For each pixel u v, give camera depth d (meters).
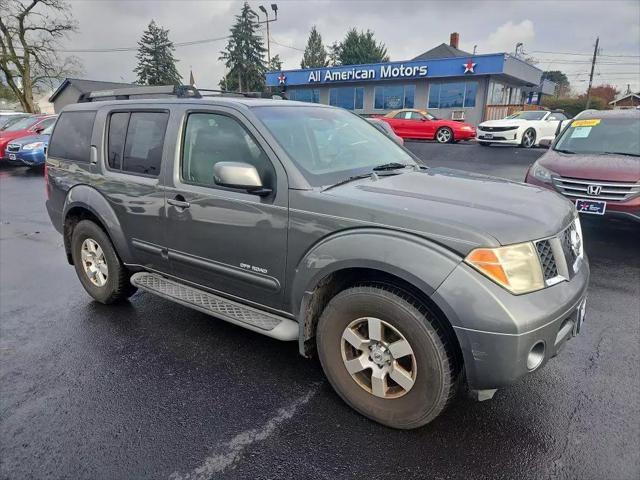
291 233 2.63
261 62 57.75
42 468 2.28
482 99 25.67
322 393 2.84
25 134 14.55
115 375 3.08
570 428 2.48
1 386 2.98
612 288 4.47
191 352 3.36
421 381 2.30
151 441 2.45
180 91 3.54
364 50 56.53
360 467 2.24
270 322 2.88
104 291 4.08
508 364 2.08
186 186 3.15
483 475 2.17
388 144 3.70
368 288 2.39
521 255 2.13
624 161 5.86
